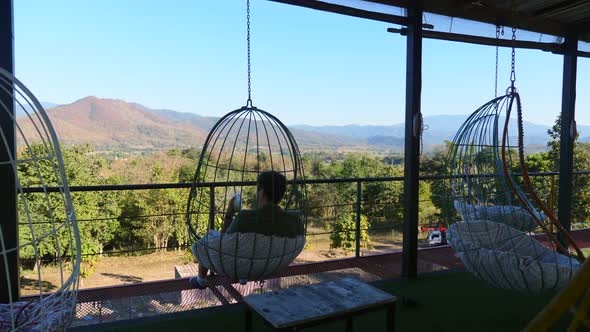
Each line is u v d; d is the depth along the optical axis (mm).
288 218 2461
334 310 1897
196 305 3162
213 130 2586
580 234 5691
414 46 3547
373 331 2676
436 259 4438
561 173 4672
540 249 2820
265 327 2666
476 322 2846
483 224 2871
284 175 2510
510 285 2633
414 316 2926
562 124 4648
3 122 2346
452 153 3404
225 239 2342
